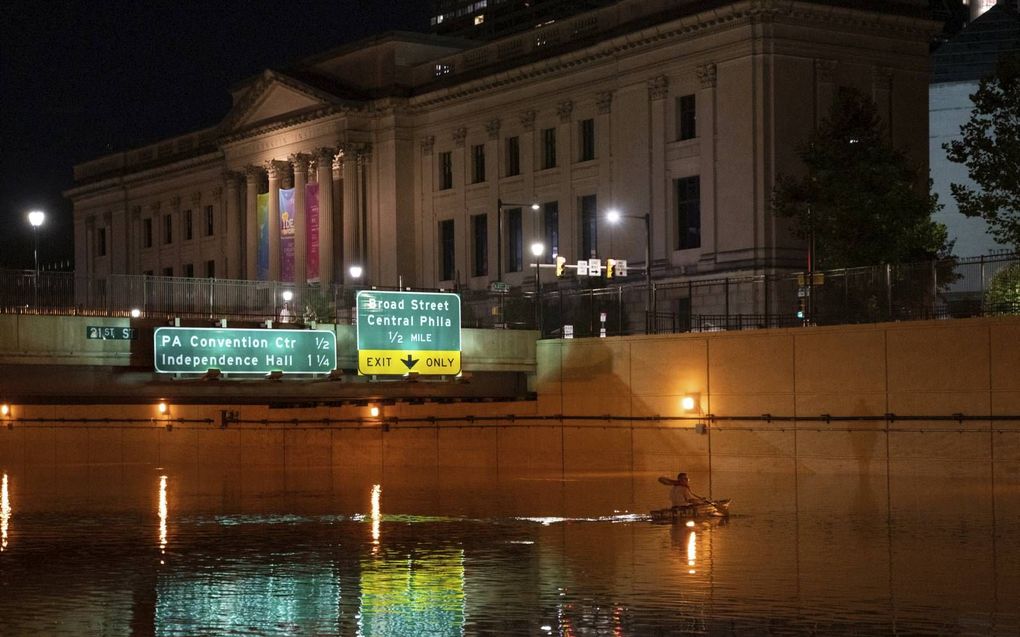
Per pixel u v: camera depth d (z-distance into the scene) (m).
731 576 34.97
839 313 67.94
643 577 35.06
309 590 34.00
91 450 91.44
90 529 48.25
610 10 109.19
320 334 66.31
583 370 74.75
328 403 79.50
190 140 158.88
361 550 41.22
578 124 111.75
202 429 87.75
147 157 166.75
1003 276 63.56
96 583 35.66
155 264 164.75
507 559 38.72
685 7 100.50
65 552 41.81
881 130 82.19
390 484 67.38
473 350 73.69
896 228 79.94
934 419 62.09
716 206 98.31
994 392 60.53
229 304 68.25
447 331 70.88
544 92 114.75
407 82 129.75
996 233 75.44
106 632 29.23
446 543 42.53
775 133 95.75
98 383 61.47
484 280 121.50
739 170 96.62
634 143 105.56
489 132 120.62
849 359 64.94
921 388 62.62
